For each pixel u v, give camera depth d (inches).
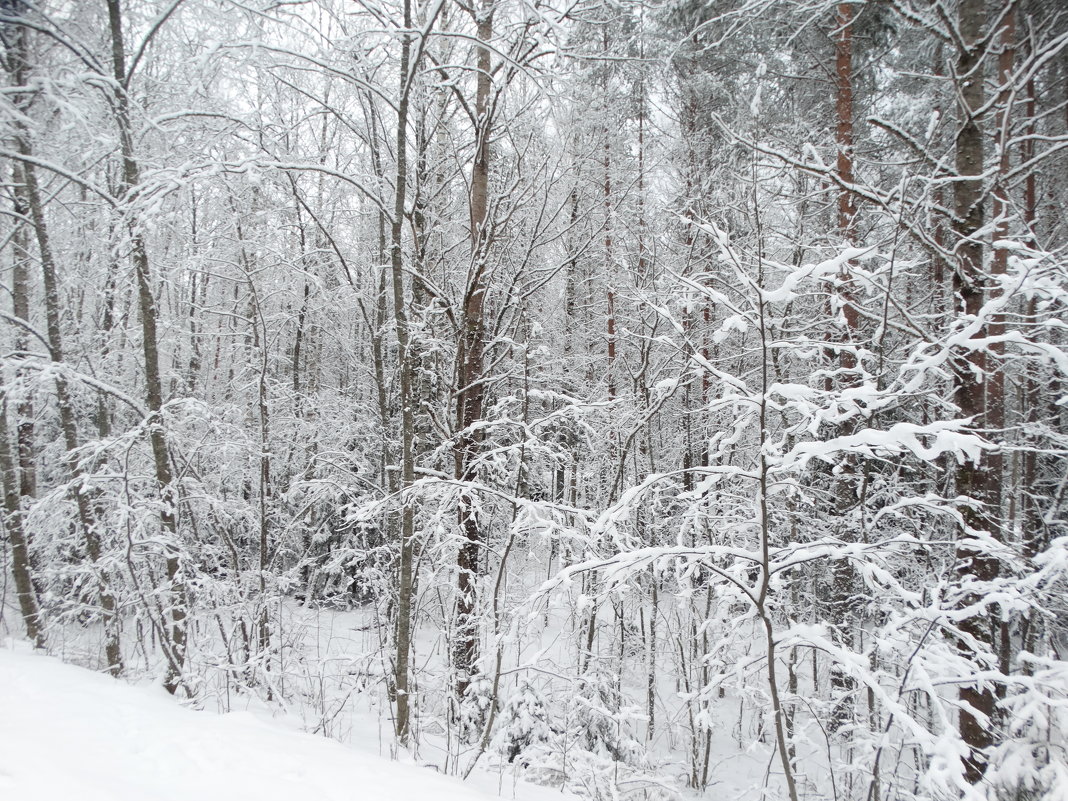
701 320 380.5
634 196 375.2
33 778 98.0
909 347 220.2
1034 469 290.5
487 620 234.5
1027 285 157.3
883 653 166.4
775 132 310.8
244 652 279.1
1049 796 113.6
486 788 166.7
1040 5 260.5
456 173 309.4
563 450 313.6
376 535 373.7
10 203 280.1
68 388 277.6
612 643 319.9
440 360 341.7
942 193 290.2
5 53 233.9
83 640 291.1
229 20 231.5
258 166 215.2
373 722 237.0
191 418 267.3
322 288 315.3
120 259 248.1
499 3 227.5
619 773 213.3
